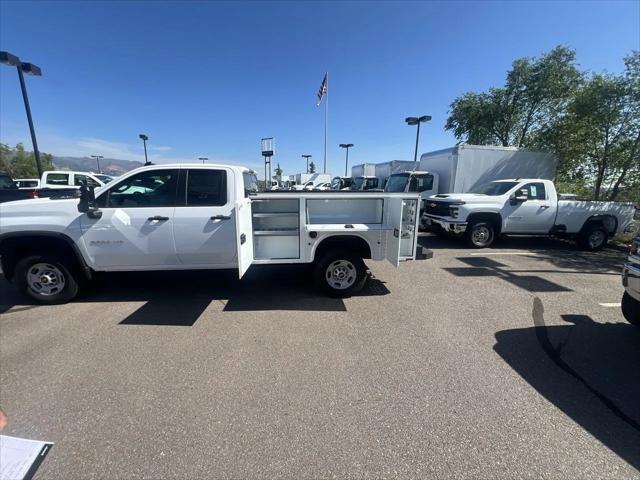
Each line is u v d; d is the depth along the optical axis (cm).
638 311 366
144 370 294
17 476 160
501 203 832
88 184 406
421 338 360
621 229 870
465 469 197
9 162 4106
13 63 1068
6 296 469
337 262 464
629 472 196
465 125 2084
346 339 355
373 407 249
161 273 578
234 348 334
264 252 452
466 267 659
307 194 439
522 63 1844
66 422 231
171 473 192
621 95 1117
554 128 1491
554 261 720
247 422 232
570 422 237
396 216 433
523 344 350
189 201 424
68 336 355
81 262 423
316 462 200
